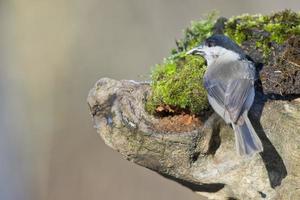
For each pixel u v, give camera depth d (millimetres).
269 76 7898
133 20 16500
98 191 14719
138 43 16375
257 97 7691
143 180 14617
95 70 16281
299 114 7320
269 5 16203
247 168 7449
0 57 16672
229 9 16281
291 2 16109
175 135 7484
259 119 7465
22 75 16438
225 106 7574
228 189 7633
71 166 15000
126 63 16297
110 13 16609
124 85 7828
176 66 8375
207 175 7586
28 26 16844
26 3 16922
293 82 7746
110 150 14922
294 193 7246
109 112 7680
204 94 7703
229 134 7531
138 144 7598
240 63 8008
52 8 16797
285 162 7270
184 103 7656
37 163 15273
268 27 8453
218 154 7578
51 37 16641
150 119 7660
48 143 15414
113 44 16453
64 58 16422
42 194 15016
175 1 16344
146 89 7867
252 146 7129
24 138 15664
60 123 15586
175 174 7691
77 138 15289
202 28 9289
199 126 7598
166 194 14539
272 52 8195
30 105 15984
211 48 8422
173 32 16297
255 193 7473
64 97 16000
